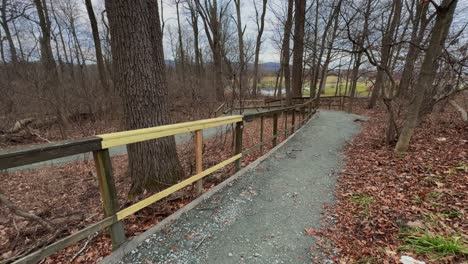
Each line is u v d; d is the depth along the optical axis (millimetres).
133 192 3395
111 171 1953
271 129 8914
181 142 7586
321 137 7180
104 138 1830
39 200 4078
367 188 3488
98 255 2221
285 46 12000
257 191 3518
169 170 3527
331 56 13594
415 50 6613
